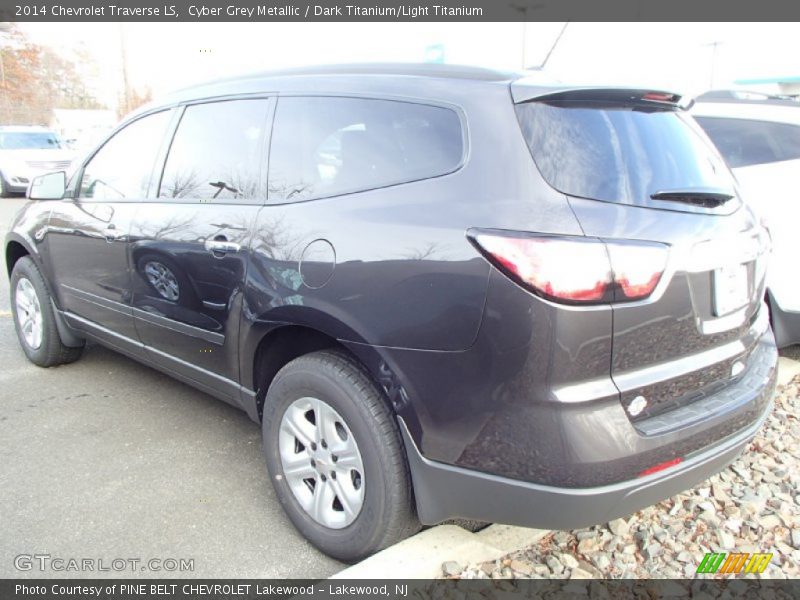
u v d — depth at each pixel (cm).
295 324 246
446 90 231
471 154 214
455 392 204
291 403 257
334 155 253
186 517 279
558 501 195
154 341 338
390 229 219
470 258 199
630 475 197
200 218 294
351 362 238
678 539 257
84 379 429
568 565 240
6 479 305
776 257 413
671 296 204
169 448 338
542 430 191
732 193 254
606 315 191
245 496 296
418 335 208
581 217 195
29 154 1661
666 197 216
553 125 212
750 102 505
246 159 287
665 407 212
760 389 243
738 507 278
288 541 265
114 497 292
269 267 253
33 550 255
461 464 209
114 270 351
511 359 193
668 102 246
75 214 382
